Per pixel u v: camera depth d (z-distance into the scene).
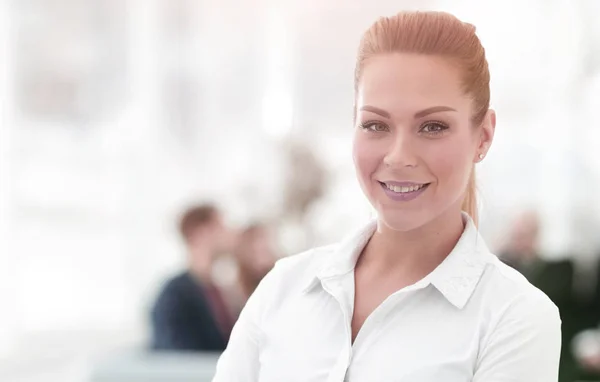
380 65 1.16
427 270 1.23
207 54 7.39
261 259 4.35
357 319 1.24
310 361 1.22
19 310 6.79
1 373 6.20
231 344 1.33
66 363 6.46
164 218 7.32
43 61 6.95
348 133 7.13
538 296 1.16
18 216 6.83
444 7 7.02
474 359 1.14
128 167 7.27
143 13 7.26
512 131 7.08
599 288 5.06
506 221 6.76
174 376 3.04
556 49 6.98
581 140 6.99
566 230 7.02
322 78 7.25
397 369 1.15
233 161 7.26
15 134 6.81
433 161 1.14
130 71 7.26
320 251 1.36
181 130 7.37
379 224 1.27
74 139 7.11
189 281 3.96
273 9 7.32
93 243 7.17
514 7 6.99
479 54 1.18
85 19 7.09
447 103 1.14
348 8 7.19
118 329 7.14
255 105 7.37
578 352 4.64
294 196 6.51
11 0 6.71
